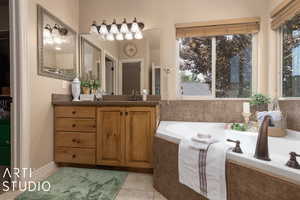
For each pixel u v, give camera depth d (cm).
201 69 255
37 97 191
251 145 152
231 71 249
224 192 108
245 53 246
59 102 215
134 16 259
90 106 214
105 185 178
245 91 247
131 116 207
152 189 173
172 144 151
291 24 202
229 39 247
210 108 242
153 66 257
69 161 217
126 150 208
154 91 256
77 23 268
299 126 175
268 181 88
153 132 202
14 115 170
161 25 254
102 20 266
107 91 269
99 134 212
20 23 167
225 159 109
